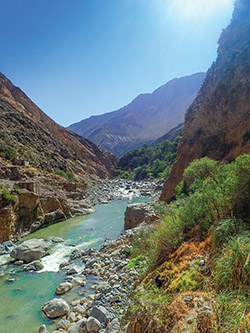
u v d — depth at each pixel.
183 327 2.44
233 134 18.31
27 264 9.70
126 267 8.11
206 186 6.46
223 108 20.38
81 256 10.69
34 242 11.36
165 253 5.29
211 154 19.53
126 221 15.46
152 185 46.75
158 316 2.92
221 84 21.55
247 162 4.90
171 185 22.75
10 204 14.06
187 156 22.42
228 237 3.83
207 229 5.10
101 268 8.89
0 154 26.78
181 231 5.55
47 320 5.82
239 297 2.53
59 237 14.54
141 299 3.46
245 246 3.11
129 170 94.75
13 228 14.00
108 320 5.32
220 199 5.09
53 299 6.43
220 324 2.21
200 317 2.44
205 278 3.24
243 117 17.98
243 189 4.71
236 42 22.19
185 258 4.36
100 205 27.72
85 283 7.75
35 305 6.57
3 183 17.16
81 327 5.20
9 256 10.74
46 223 17.89
